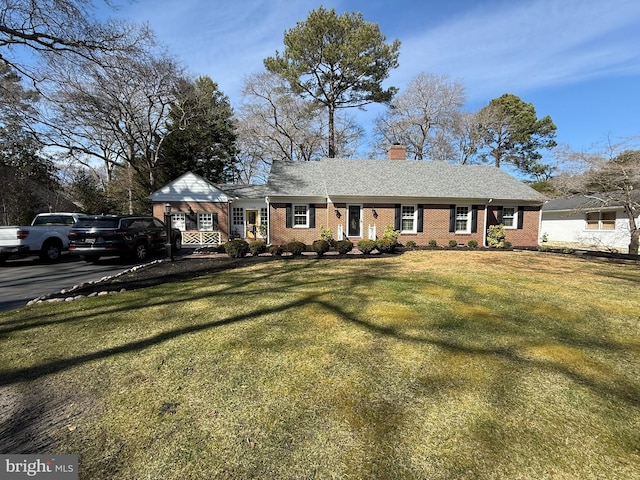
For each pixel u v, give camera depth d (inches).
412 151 1138.0
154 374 111.0
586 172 569.6
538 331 151.2
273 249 440.1
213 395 98.0
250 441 77.8
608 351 129.7
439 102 1040.8
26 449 75.8
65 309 186.1
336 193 593.3
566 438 78.5
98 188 895.7
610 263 375.2
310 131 1031.0
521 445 76.0
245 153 1141.7
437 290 230.5
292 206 614.9
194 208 711.7
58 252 431.2
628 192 526.9
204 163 1047.6
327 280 266.4
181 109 822.5
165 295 217.8
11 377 109.2
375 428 82.1
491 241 593.0
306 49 823.7
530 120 1195.3
